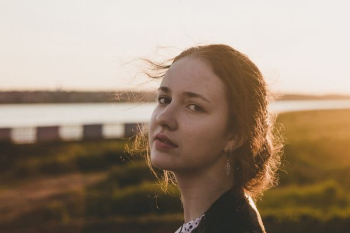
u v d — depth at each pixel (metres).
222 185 1.21
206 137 1.15
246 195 1.26
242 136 1.18
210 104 1.15
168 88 1.18
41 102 139.62
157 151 1.17
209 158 1.17
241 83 1.18
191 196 1.22
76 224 13.47
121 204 15.11
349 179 18.66
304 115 62.16
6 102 134.00
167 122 1.15
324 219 11.95
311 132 36.38
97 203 15.42
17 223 13.92
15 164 24.47
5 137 29.73
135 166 20.78
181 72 1.18
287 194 15.34
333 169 20.61
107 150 26.56
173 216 13.70
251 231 1.10
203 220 1.14
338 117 60.50
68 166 24.42
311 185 17.45
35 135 31.58
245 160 1.22
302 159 22.52
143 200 15.06
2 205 16.61
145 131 1.71
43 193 18.67
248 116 1.19
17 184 20.80
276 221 11.85
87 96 140.62
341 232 10.81
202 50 1.21
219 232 1.10
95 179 21.27
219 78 1.17
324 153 23.98
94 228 12.91
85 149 27.55
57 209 15.37
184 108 1.17
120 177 19.62
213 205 1.15
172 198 14.83
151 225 12.80
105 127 34.75
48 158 25.72
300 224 11.51
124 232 12.32
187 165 1.16
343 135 32.81
